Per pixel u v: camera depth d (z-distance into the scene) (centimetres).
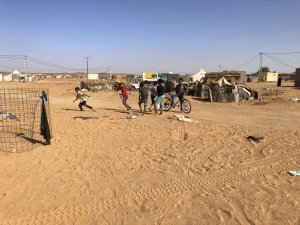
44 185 673
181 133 1152
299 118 1653
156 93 1605
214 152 904
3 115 1434
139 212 552
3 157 861
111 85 4659
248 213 539
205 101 2811
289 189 634
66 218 536
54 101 2791
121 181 692
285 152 894
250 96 2795
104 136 1110
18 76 9944
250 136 1062
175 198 604
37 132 1172
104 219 530
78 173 743
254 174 725
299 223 505
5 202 594
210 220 520
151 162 820
